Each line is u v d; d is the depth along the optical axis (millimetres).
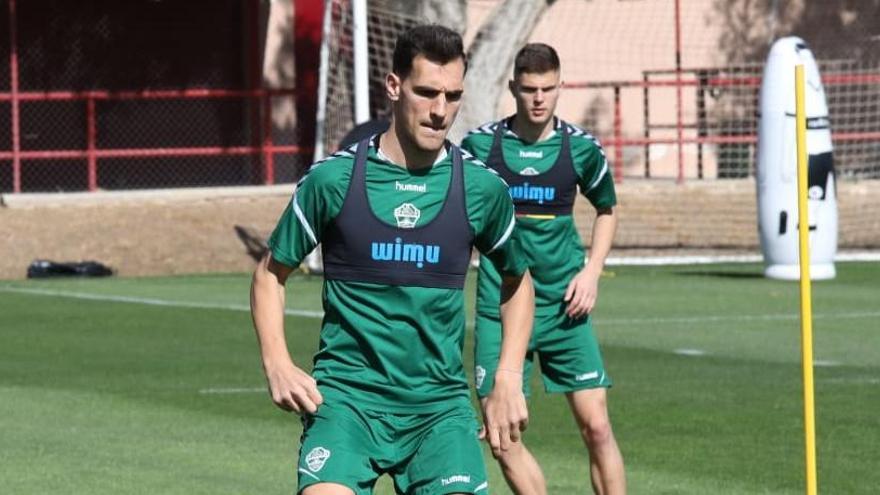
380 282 17359
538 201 25406
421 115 16984
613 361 42906
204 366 42094
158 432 32688
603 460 24641
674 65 97250
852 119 96688
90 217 75250
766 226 65125
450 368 17609
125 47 91562
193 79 92688
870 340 47156
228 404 36156
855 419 33875
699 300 57938
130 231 74062
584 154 25453
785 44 64062
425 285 17375
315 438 17109
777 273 65312
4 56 90000
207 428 33156
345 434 17109
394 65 17125
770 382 39188
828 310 54656
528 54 25391
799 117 21094
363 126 50062
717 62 97750
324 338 17672
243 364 42469
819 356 43906
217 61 93062
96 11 91000
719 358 43469
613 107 98375
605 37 96438
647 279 65812
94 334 48656
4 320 52188
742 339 47406
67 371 41281
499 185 17609
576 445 31328
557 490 27141
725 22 97625
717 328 49969
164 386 38812
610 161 98500
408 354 17422
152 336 48094
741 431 32625
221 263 72062
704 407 35500
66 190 90312
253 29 91938
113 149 91562
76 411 35250
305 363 42219
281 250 17422
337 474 16859
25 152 86000
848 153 96750
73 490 27109
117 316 53094
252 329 49562
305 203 17359
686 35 97688
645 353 44469
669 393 37469
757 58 98000
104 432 32688
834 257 66625
